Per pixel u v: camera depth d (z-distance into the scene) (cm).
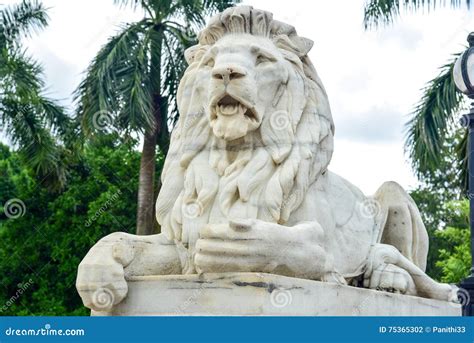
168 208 493
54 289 1416
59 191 1300
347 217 530
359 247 530
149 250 471
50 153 1123
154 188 1214
